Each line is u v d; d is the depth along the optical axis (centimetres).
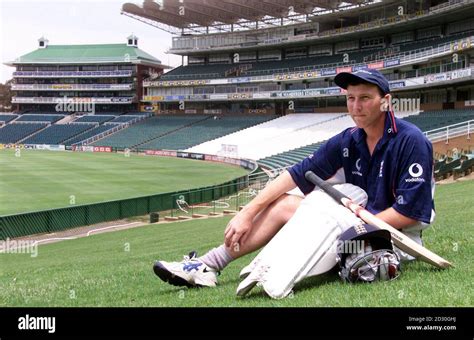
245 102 8912
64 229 2289
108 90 10756
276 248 455
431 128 3891
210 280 523
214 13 8175
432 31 6425
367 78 452
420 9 6359
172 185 4031
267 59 8875
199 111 9488
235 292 478
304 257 448
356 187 492
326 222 458
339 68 6719
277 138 6600
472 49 4412
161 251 1307
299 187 502
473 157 2639
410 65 5725
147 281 696
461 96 5238
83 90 10844
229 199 3045
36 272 1130
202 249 1188
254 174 3831
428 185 460
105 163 6247
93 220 2433
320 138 5944
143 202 2700
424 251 471
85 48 11112
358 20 7444
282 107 8300
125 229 2269
